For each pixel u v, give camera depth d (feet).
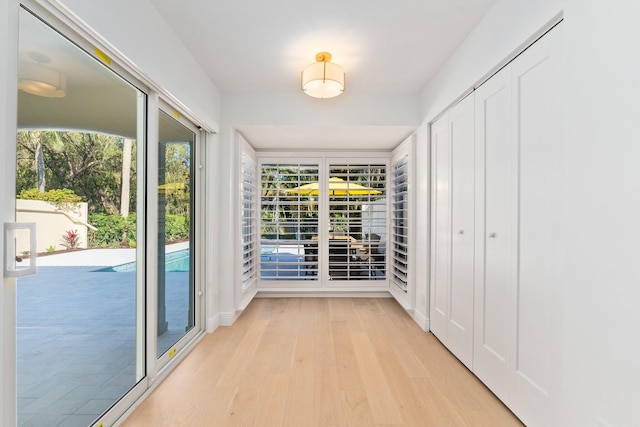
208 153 9.65
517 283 5.51
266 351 8.20
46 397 4.12
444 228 8.66
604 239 3.73
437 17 6.53
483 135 6.68
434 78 9.23
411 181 10.92
